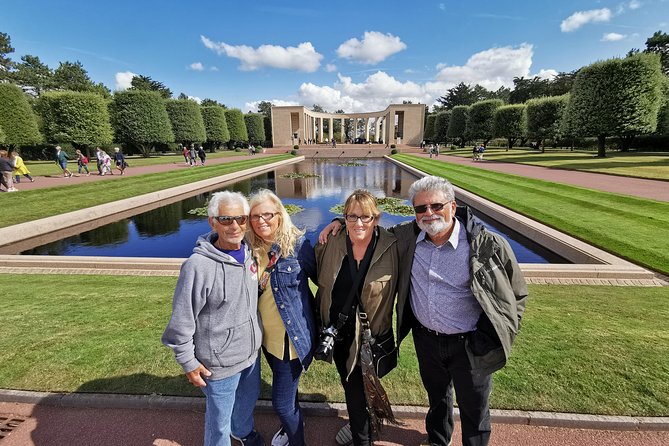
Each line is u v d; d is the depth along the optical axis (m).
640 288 4.61
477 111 41.91
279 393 1.92
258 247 1.89
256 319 1.82
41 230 8.78
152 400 2.43
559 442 2.10
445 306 1.80
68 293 4.52
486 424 1.91
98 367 2.78
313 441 2.23
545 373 2.59
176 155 39.12
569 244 6.35
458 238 1.79
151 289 4.70
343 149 47.97
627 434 2.12
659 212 8.10
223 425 1.83
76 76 50.22
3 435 2.23
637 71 20.83
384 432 2.27
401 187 17.72
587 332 3.19
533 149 40.44
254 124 56.94
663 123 26.27
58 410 2.44
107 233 9.46
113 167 22.88
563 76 57.16
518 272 1.72
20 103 24.69
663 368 2.62
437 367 1.96
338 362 2.03
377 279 1.85
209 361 1.69
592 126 22.83
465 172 18.39
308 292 1.97
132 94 31.80
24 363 2.83
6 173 12.01
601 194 10.41
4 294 4.48
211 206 1.66
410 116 51.97
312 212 12.04
